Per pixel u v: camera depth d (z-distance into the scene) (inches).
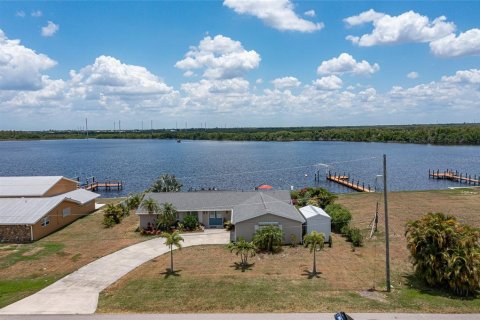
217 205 1774.1
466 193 2532.0
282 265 1248.2
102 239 1579.7
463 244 992.2
